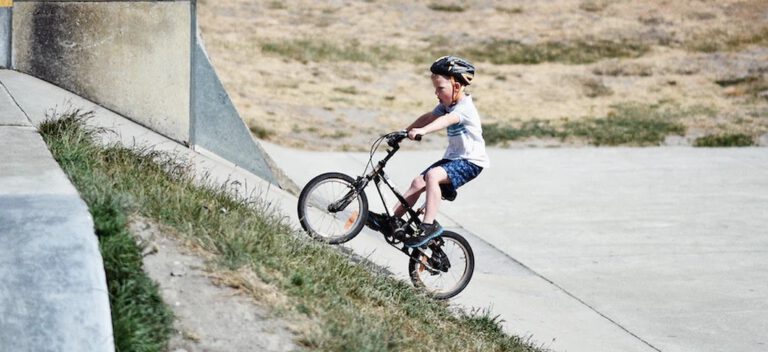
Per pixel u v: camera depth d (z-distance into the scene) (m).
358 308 14.01
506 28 75.06
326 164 36.19
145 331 11.06
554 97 57.94
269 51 64.06
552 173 35.88
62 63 22.30
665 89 60.09
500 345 15.79
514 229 26.80
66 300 10.90
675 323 18.77
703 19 77.00
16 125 17.17
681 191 32.88
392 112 52.19
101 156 15.93
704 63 66.06
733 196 32.16
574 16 78.19
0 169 13.88
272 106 50.31
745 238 26.25
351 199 17.36
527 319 18.30
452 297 18.58
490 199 30.78
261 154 23.52
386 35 72.19
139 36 22.09
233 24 70.88
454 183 17.28
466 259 17.86
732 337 18.02
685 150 42.56
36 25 22.34
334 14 77.31
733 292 21.05
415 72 62.97
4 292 10.85
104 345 10.64
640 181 34.62
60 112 19.70
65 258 11.33
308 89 55.72
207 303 12.03
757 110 54.09
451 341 14.69
